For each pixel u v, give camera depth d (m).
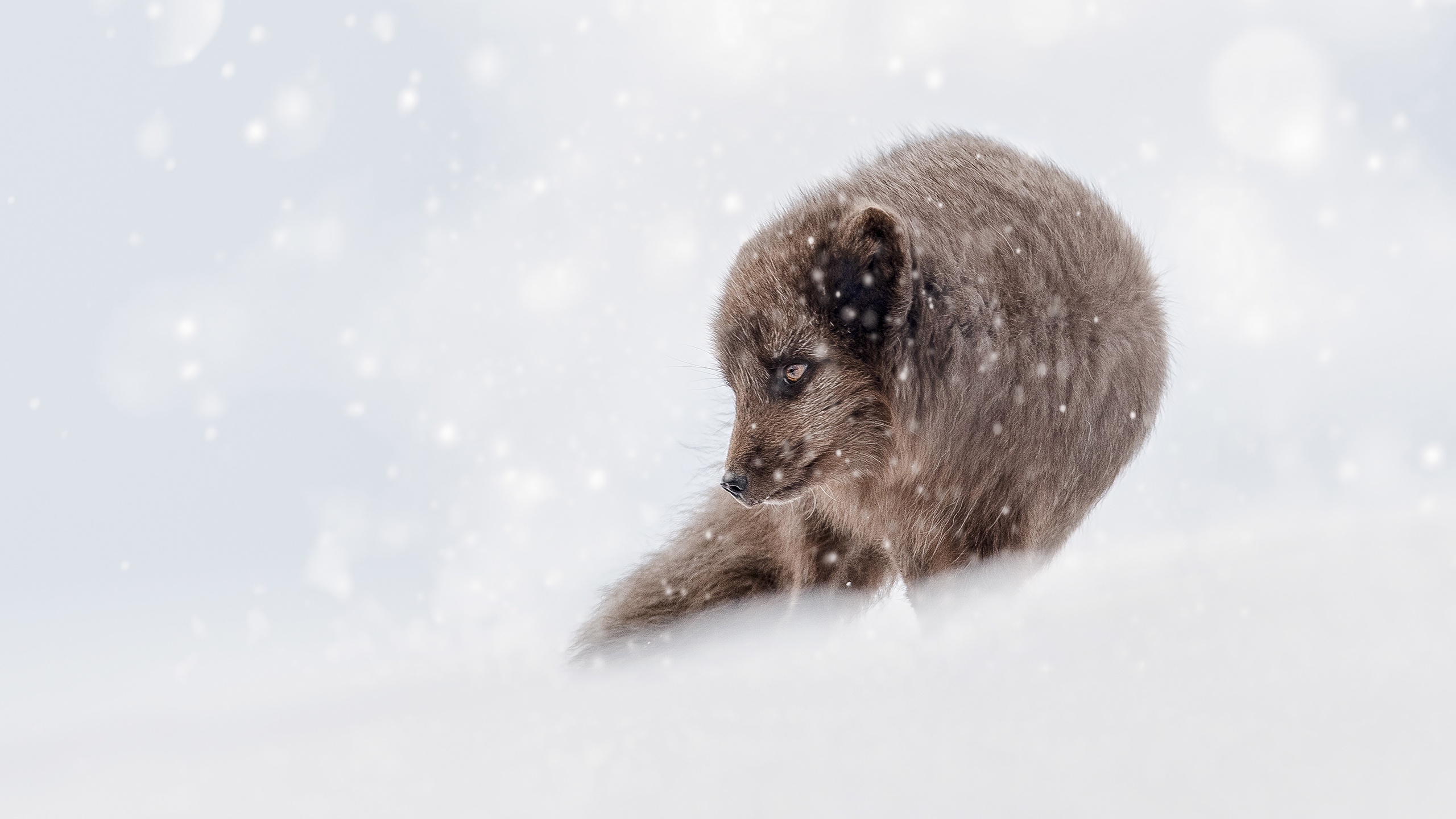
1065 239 9.38
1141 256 10.25
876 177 10.27
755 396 10.09
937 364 9.36
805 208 10.39
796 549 11.12
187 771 6.98
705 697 7.53
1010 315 9.11
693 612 11.61
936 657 7.72
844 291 9.59
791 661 8.35
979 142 10.29
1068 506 9.73
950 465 9.49
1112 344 9.42
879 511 10.34
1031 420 9.20
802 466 9.94
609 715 7.36
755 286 10.02
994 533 9.56
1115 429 9.64
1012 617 8.41
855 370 9.77
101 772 7.10
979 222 9.33
